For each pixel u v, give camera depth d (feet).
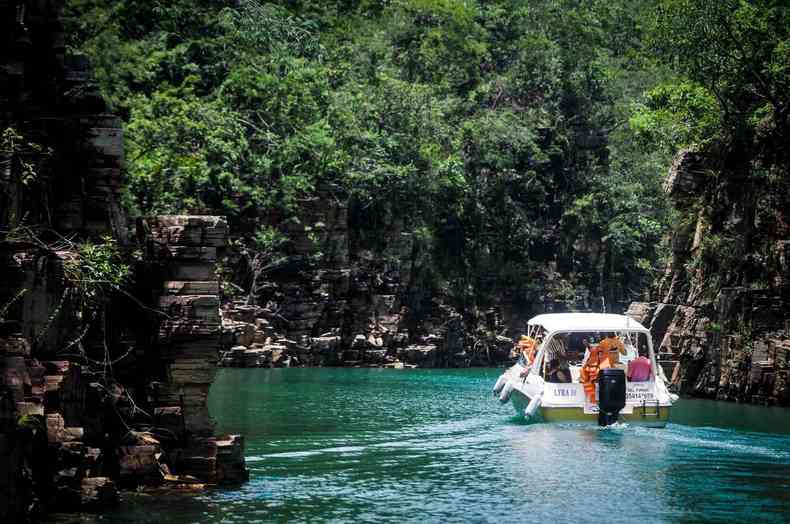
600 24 290.56
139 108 180.86
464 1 270.26
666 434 70.23
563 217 241.96
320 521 41.24
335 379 137.39
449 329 212.84
